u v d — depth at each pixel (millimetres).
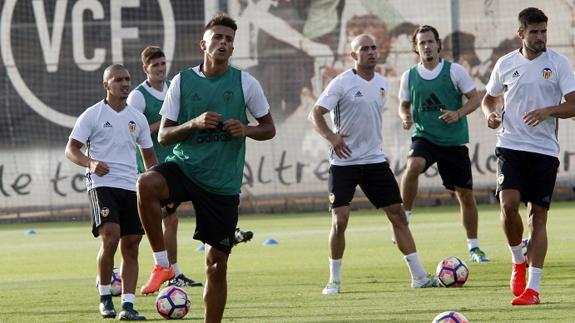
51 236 66562
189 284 36688
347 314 27812
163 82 37219
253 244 54719
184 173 22828
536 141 29000
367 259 44906
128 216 28922
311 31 79938
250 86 23094
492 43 79875
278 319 27203
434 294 31844
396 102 79562
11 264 48750
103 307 28812
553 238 51281
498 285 33719
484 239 52500
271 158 79562
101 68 79938
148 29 80062
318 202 79750
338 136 33000
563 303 28281
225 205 22781
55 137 79562
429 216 70438
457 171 42875
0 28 79188
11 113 79250
